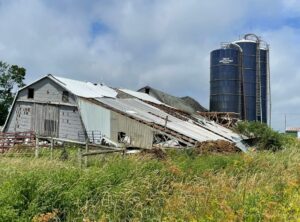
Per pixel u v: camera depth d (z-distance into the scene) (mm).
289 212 8266
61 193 9117
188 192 9938
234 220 7625
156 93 62250
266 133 42625
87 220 8195
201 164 14578
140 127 36875
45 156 16781
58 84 41406
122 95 50531
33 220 8031
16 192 8555
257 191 10016
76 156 15211
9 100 68625
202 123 48625
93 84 49000
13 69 68625
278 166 15539
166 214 8852
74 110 40406
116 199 9477
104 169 11438
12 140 25297
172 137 35219
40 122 42375
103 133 38219
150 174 11695
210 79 71938
